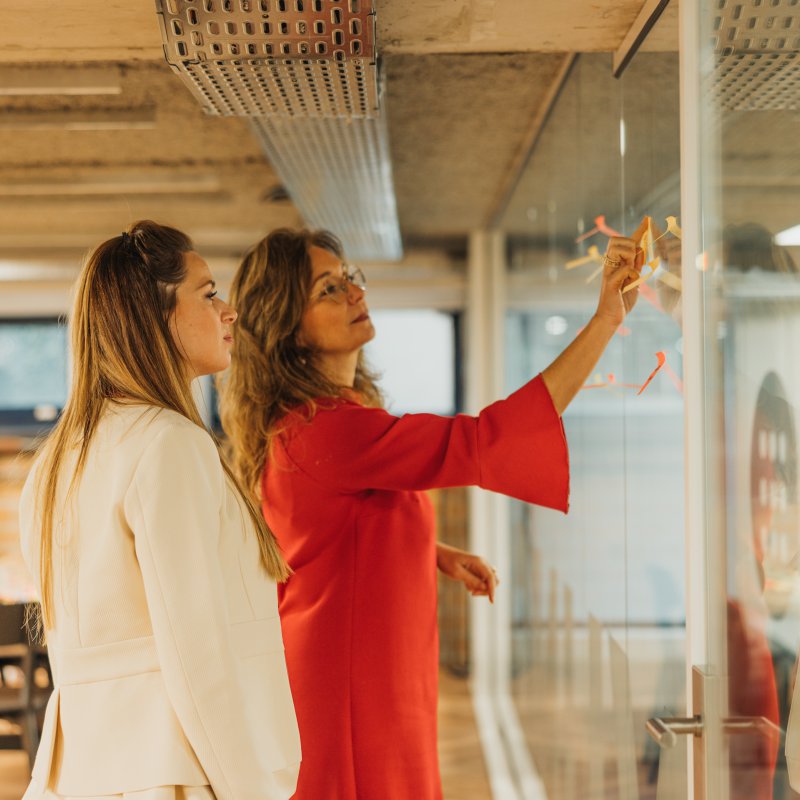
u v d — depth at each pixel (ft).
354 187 11.21
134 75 8.63
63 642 3.87
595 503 7.09
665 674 4.97
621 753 6.16
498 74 8.39
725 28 3.88
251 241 16.96
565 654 8.68
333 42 5.20
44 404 19.01
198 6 4.87
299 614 5.35
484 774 11.75
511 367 13.61
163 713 3.66
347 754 5.16
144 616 3.77
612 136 6.09
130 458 3.75
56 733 3.90
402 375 19.03
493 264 16.12
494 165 11.85
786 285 3.26
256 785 3.63
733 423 3.87
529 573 11.62
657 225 4.93
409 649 5.38
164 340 4.09
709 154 4.13
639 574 5.50
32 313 18.20
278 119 8.24
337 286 5.81
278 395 5.63
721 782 4.07
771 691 3.57
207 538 3.73
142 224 4.29
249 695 3.94
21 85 8.39
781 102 3.33
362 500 5.37
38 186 13.00
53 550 3.93
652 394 5.08
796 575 3.28
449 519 17.87
